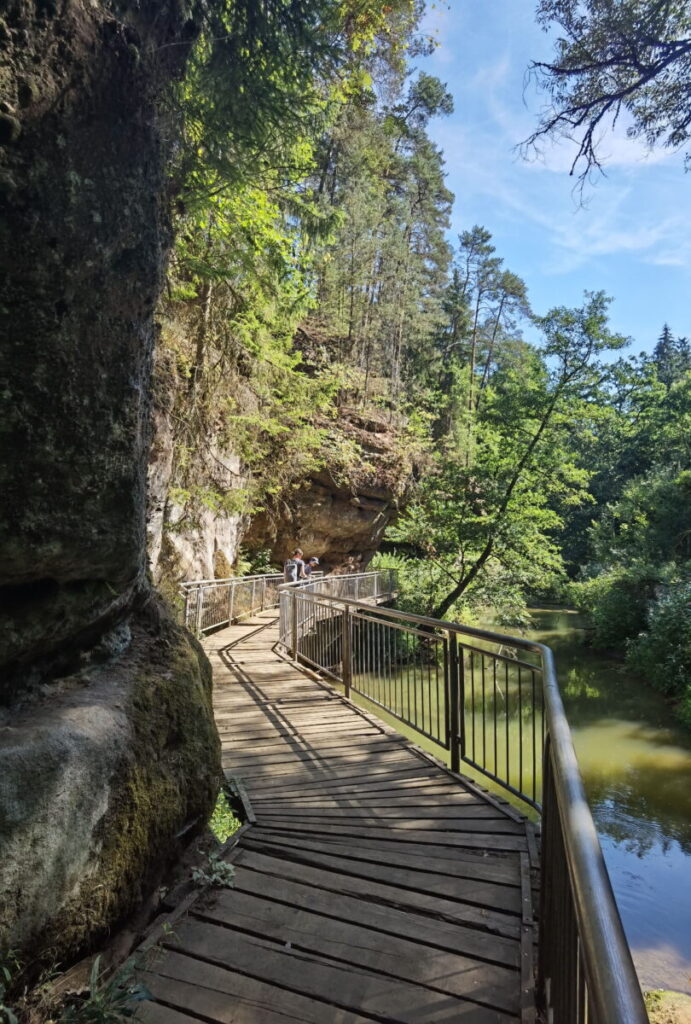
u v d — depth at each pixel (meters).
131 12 2.68
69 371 2.15
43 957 1.93
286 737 5.24
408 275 30.53
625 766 9.45
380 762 4.65
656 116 5.78
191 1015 2.12
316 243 9.30
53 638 2.39
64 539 2.22
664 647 14.48
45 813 1.95
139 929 2.51
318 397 16.80
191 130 4.49
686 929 5.39
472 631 4.10
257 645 9.93
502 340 47.31
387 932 2.60
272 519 20.11
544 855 2.10
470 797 4.00
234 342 10.88
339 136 23.97
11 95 1.86
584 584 26.62
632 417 37.25
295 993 2.24
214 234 7.57
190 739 3.10
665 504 23.36
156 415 8.57
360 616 6.23
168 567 10.74
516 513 17.88
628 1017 0.64
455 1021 2.11
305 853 3.27
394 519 24.45
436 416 28.44
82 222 2.13
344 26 6.10
